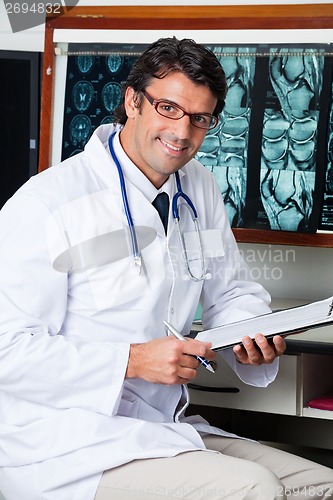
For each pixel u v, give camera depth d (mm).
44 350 1533
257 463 1525
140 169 1703
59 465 1521
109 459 1500
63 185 1638
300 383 1931
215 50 2270
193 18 2287
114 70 2371
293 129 2219
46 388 1547
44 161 2441
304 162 2215
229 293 1889
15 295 1562
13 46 2586
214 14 2270
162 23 2316
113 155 1693
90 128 2400
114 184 1676
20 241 1578
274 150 2240
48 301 1584
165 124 1582
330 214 2203
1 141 2514
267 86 2236
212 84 1577
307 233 2225
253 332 1613
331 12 2168
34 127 2494
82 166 1692
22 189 1647
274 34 2219
